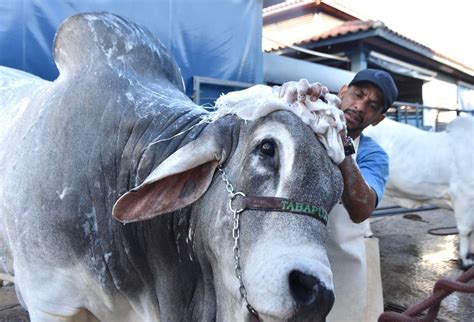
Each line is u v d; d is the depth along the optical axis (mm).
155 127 1748
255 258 1251
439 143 4973
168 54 2240
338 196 1396
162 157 1643
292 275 1182
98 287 1810
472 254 4891
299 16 9664
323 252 1250
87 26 2021
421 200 5113
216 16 4793
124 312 1928
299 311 1190
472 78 11164
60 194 1765
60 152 1805
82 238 1767
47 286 1831
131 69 1985
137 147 1734
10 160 1961
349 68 8312
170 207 1480
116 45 2004
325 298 1196
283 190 1278
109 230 1771
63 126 1831
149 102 1834
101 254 1776
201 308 1681
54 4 3984
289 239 1225
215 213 1446
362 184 1629
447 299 3990
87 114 1829
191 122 1698
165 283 1764
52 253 1791
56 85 2006
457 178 4816
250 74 5094
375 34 7492
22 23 3898
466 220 4754
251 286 1242
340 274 2184
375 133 4996
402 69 9320
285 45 7672
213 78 4820
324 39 7957
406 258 5047
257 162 1346
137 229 1761
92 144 1795
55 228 1769
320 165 1326
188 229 1653
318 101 1399
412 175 4938
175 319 1751
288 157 1302
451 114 11195
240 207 1338
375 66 8883
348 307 2197
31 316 1892
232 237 1366
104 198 1778
